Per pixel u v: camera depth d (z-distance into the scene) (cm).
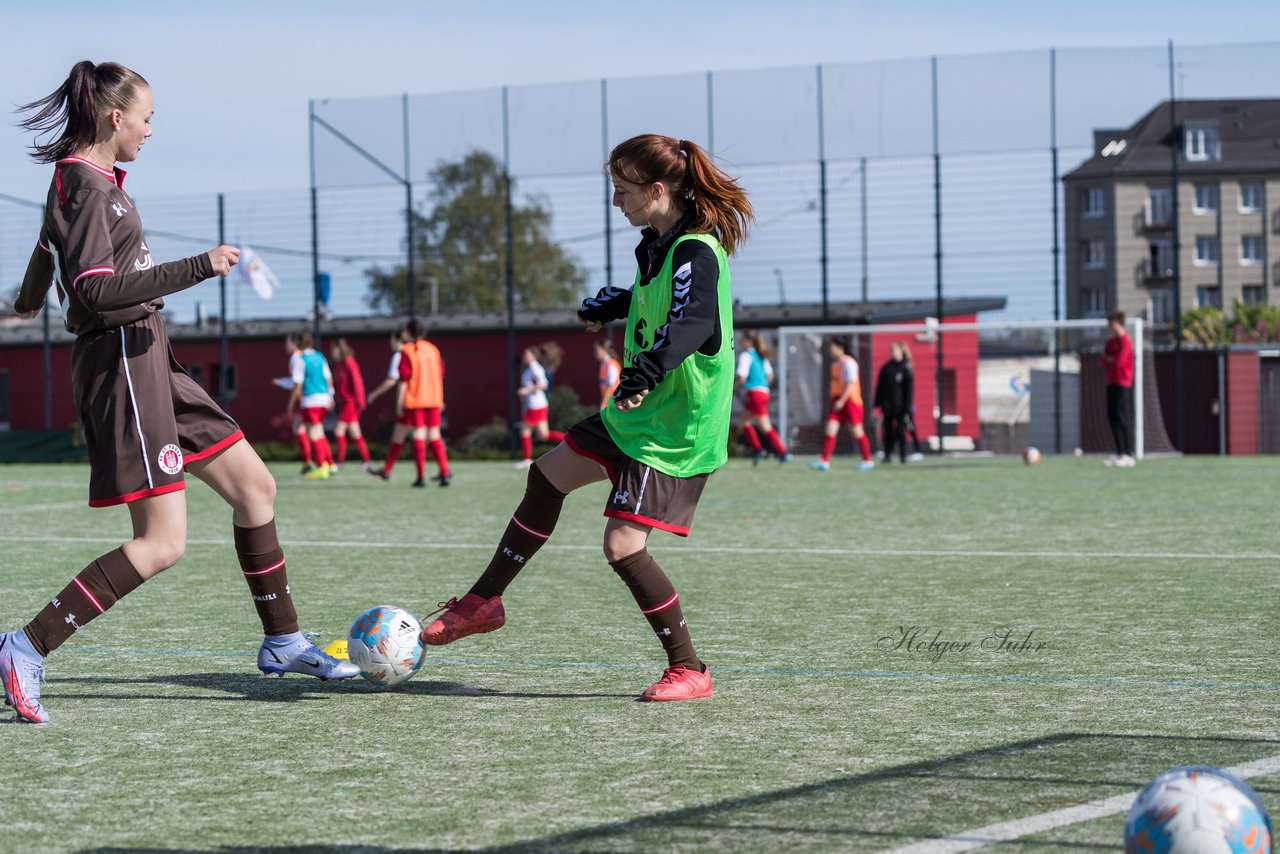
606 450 1220
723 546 2603
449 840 818
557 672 1370
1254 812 681
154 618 1742
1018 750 1028
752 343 5619
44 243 1194
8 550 2638
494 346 8869
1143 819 688
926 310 7325
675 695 1224
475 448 7319
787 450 6644
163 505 1167
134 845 815
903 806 879
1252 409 6462
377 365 8938
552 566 2294
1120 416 5275
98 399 1150
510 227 6844
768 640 1559
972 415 6506
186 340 9375
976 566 2258
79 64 1169
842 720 1140
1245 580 2058
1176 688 1272
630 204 1206
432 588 2047
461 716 1166
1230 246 15012
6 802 909
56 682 1326
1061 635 1580
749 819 854
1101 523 3012
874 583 2059
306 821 859
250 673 1371
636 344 1227
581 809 880
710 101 6556
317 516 3388
